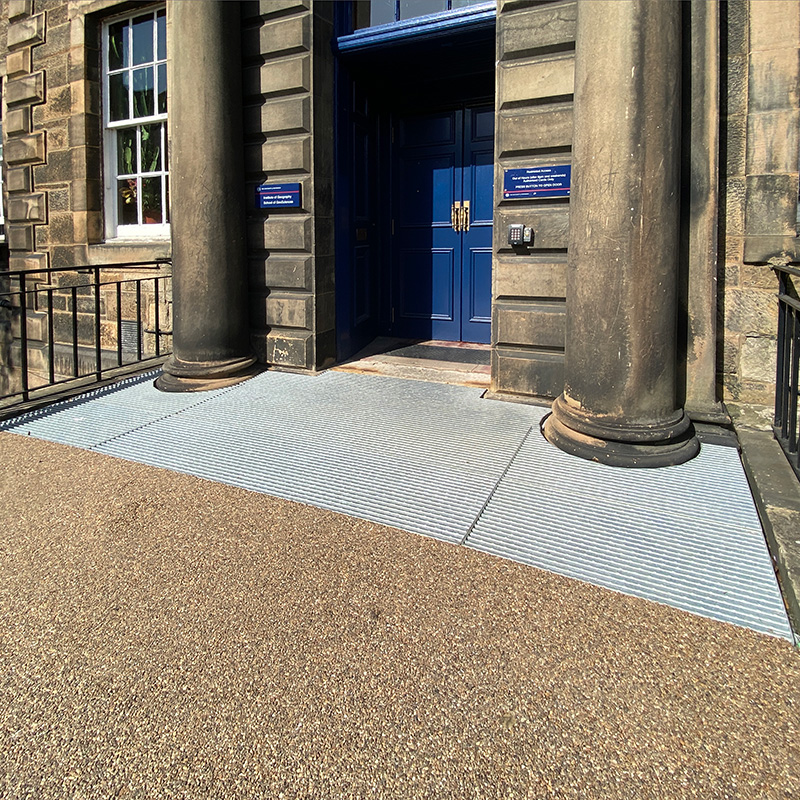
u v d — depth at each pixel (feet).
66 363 25.62
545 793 5.56
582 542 9.70
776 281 14.12
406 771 5.81
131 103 23.82
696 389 14.12
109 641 7.57
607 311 12.61
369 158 21.85
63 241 25.17
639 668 7.08
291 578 8.82
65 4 24.09
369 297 22.66
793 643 7.45
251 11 18.25
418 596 8.39
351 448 13.44
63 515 10.71
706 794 5.52
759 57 13.62
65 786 5.67
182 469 12.57
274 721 6.39
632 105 12.00
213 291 18.24
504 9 15.12
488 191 21.31
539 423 14.76
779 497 10.73
